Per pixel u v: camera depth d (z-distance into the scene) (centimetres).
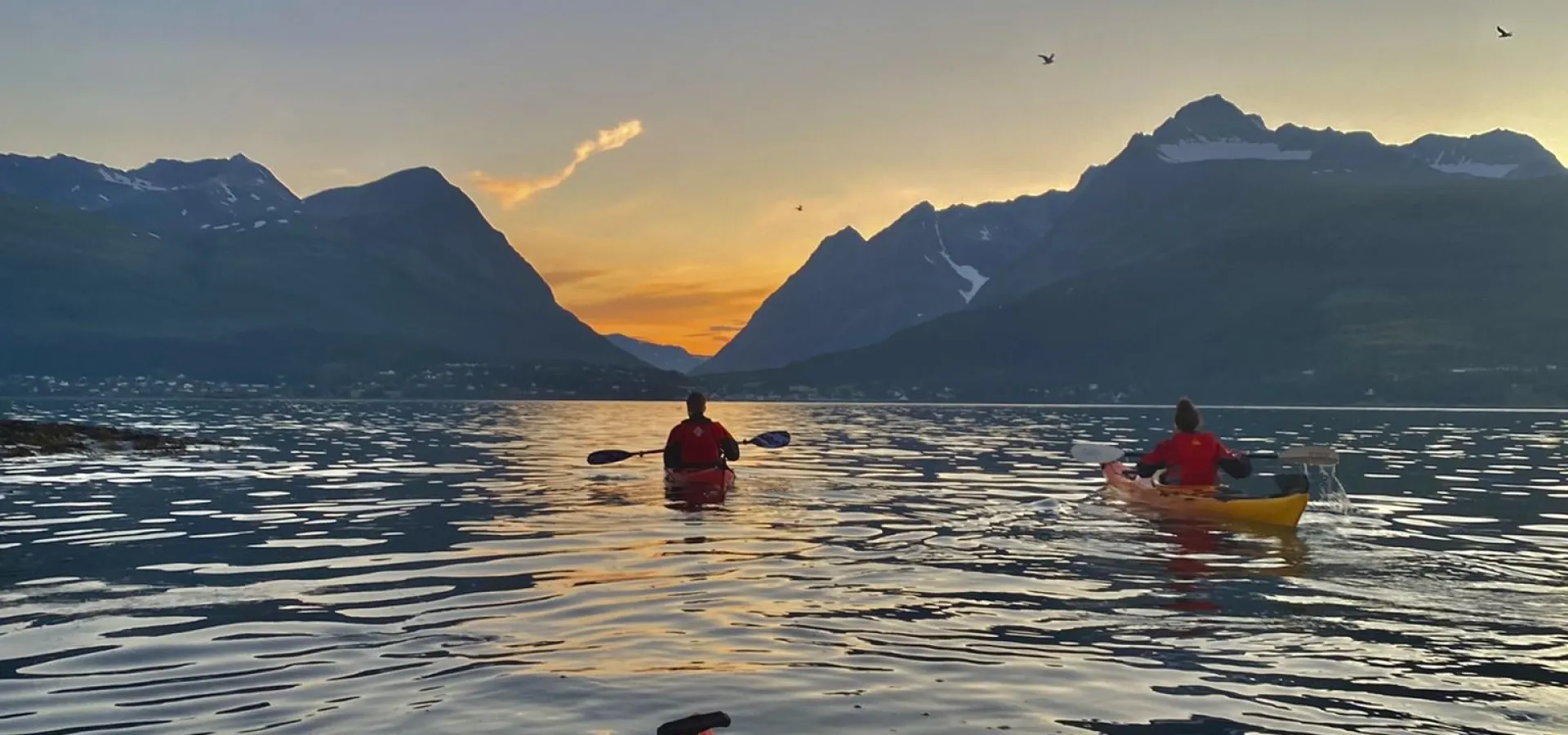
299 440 3331
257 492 1616
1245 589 830
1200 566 938
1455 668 598
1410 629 695
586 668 590
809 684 562
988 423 6062
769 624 705
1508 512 1382
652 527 1200
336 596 803
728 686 556
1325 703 533
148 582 866
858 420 6912
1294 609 755
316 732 484
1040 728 493
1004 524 1223
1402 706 529
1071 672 589
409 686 555
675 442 1705
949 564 943
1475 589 832
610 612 740
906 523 1230
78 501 1480
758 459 2442
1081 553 1016
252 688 553
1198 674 587
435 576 890
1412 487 1783
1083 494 1590
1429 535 1153
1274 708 525
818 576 887
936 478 1891
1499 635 674
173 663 604
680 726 490
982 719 505
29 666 597
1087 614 739
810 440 3550
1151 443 3503
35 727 491
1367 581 870
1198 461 1370
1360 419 7719
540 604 769
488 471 2030
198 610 754
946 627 697
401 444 3109
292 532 1176
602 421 5950
